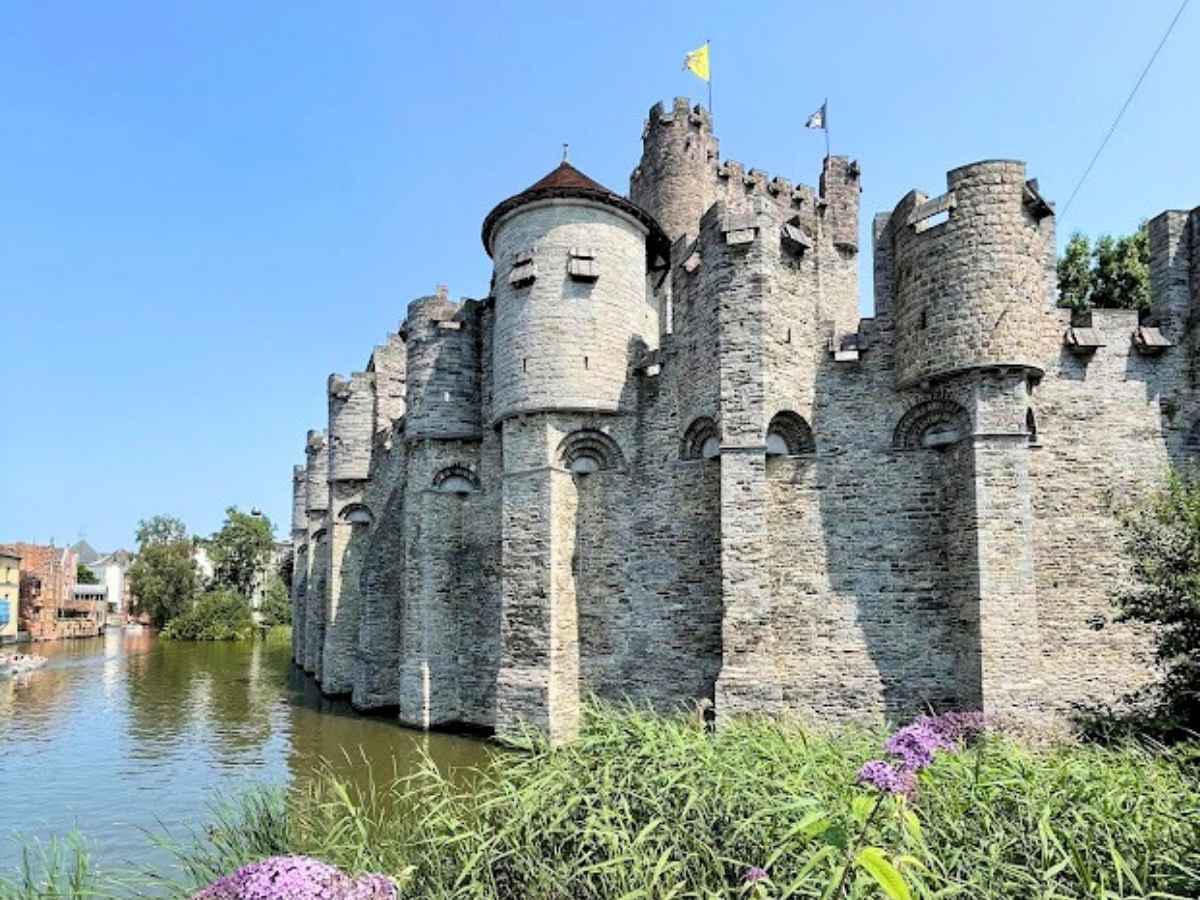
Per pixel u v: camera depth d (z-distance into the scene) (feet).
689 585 78.84
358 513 133.39
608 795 27.89
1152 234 77.36
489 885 26.43
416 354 102.06
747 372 74.38
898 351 74.02
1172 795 29.19
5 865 49.44
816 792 27.48
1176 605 55.06
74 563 378.53
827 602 73.26
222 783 69.92
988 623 65.31
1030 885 23.95
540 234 87.92
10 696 132.05
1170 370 73.87
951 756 30.73
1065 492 71.72
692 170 128.88
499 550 94.22
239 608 315.37
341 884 17.38
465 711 94.48
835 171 134.10
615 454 85.51
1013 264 68.69
